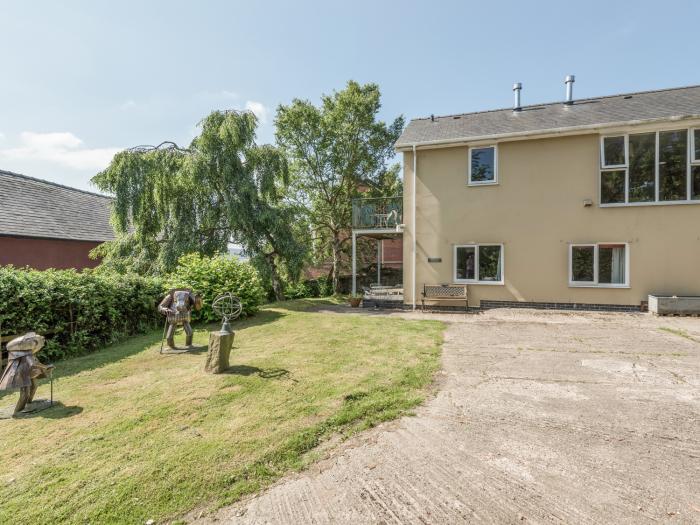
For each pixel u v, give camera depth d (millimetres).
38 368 4082
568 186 10656
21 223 12938
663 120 9547
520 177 11109
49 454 3100
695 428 3449
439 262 11953
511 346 6633
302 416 3742
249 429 3473
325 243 20688
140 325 8602
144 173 12336
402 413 3850
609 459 2945
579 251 10656
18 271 6512
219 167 13172
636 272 10094
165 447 3166
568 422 3607
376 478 2748
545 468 2838
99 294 7441
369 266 21594
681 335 7254
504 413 3832
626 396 4238
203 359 5992
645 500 2447
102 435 3410
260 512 2396
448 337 7410
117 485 2652
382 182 21094
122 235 12922
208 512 2400
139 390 4578
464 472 2803
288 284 16797
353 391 4391
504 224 11273
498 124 12039
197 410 3916
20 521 2311
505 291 11250
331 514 2373
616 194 10273
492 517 2318
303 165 19250
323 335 7641
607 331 7785
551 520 2279
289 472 2840
